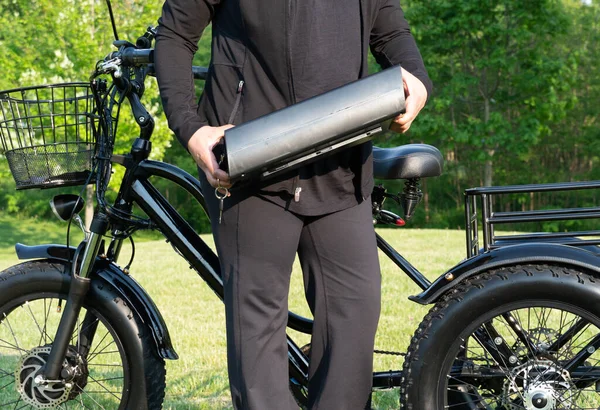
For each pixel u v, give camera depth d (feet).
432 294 6.42
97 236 7.39
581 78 90.12
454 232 35.76
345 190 5.88
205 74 6.96
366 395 6.23
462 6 78.28
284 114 5.28
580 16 93.86
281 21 5.52
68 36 51.83
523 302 6.30
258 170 5.27
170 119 5.72
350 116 5.22
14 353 12.09
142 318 7.58
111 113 7.25
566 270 6.25
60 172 7.22
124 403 7.61
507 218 6.61
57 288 7.71
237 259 5.97
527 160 90.74
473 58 84.28
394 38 6.07
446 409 6.46
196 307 17.83
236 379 6.14
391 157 7.07
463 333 6.40
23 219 101.76
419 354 6.44
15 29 65.16
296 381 7.25
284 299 6.12
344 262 6.01
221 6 5.77
